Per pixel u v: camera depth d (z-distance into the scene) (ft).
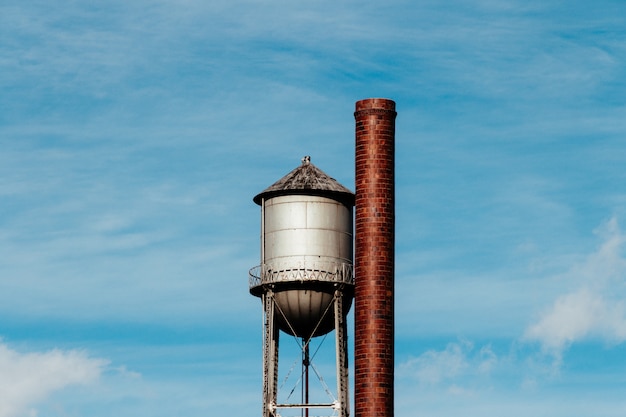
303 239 372.38
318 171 380.37
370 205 374.84
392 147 378.94
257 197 378.53
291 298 371.15
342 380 372.38
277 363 376.07
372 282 371.56
